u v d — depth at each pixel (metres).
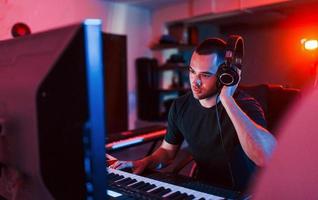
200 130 1.34
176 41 4.59
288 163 0.80
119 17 4.44
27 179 0.61
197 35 4.73
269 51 3.18
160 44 4.56
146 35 4.87
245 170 1.28
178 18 4.53
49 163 0.54
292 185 0.79
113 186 0.91
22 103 0.55
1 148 0.64
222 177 1.32
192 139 1.37
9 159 0.62
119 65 4.26
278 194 0.81
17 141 0.58
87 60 0.50
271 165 0.84
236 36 1.06
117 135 2.29
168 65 4.66
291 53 2.85
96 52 0.51
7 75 0.60
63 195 0.55
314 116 0.78
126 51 4.36
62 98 0.52
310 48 1.99
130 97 4.65
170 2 4.47
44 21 3.55
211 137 1.30
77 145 0.53
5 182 0.69
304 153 0.78
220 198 0.82
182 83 4.98
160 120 4.51
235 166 1.27
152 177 1.04
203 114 1.33
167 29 4.83
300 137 0.79
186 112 1.40
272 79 2.08
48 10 3.58
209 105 1.30
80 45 0.50
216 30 4.78
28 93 0.53
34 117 0.52
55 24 3.65
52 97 0.52
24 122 0.55
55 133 0.53
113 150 2.00
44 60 0.53
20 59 0.58
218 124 1.27
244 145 1.09
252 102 1.27
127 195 0.85
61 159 0.54
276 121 1.48
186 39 4.69
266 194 0.83
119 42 4.25
